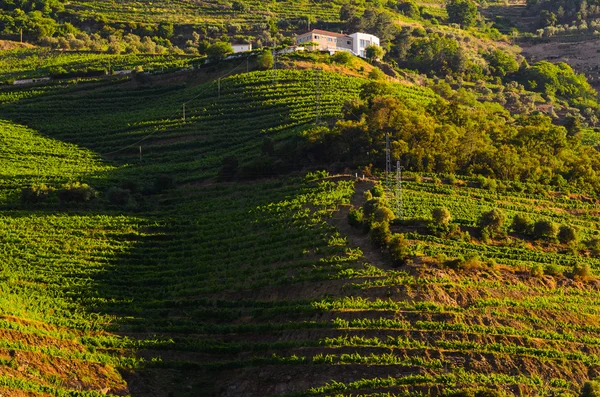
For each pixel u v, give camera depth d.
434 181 110.19
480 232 96.06
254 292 87.19
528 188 113.50
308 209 100.75
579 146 134.88
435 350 75.31
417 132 115.50
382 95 133.50
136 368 74.44
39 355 70.81
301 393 70.44
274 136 132.75
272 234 97.81
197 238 101.75
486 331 78.31
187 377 75.19
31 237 100.88
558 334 80.19
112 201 114.12
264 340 79.06
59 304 83.88
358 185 107.25
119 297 88.06
